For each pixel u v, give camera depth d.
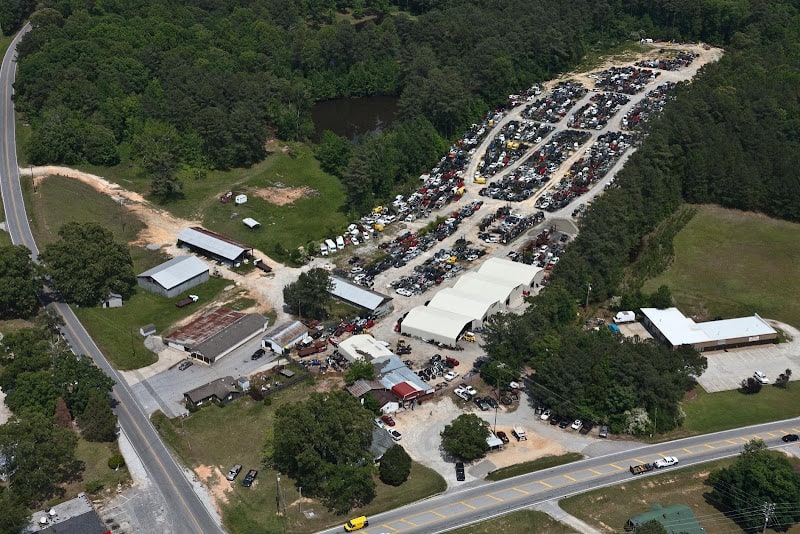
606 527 168.88
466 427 188.00
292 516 170.62
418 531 166.12
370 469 175.88
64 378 197.25
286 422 178.12
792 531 171.12
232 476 181.12
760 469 173.88
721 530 169.25
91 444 190.50
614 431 199.12
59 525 163.00
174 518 170.25
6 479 175.88
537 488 179.38
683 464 187.62
